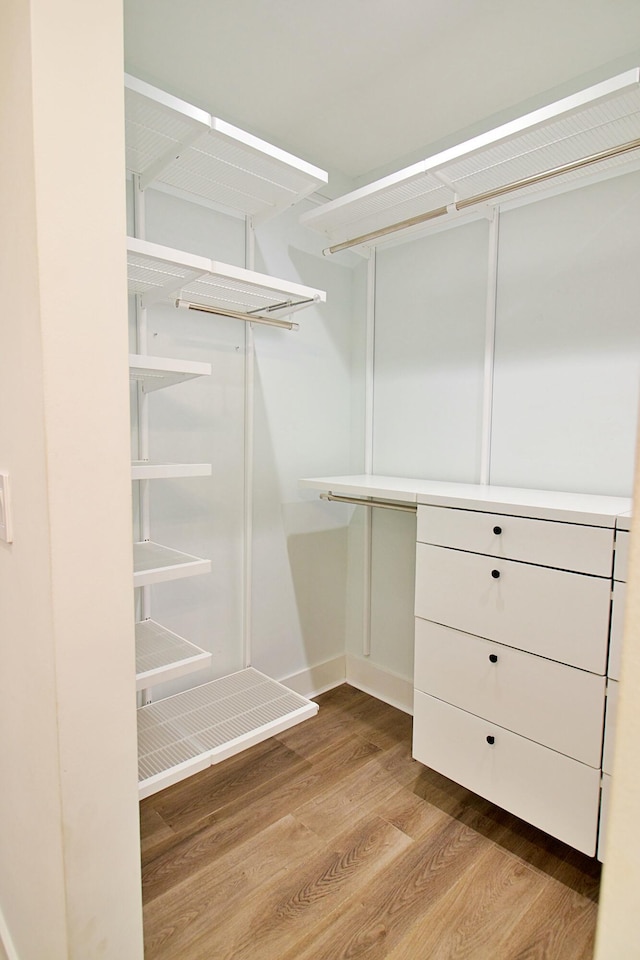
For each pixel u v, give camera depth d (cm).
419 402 237
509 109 195
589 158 144
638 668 36
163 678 139
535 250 193
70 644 84
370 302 254
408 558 243
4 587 104
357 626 267
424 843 159
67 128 78
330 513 262
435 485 207
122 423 88
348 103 192
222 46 162
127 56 167
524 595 149
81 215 81
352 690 265
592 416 181
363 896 140
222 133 148
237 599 223
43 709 89
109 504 87
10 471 95
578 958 124
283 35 157
